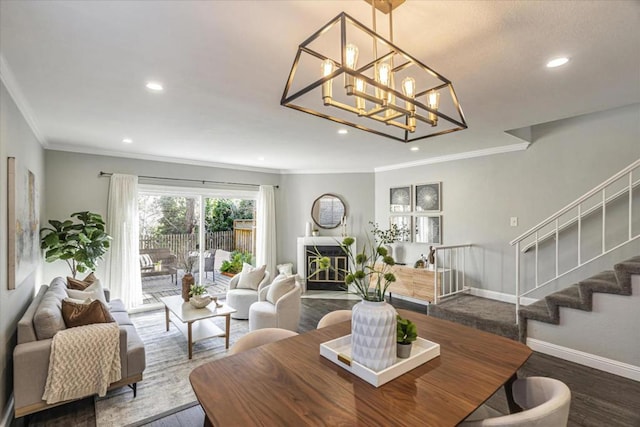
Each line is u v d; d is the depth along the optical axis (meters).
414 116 1.60
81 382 2.27
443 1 1.51
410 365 1.46
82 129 3.57
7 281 2.32
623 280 2.73
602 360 2.86
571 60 2.08
